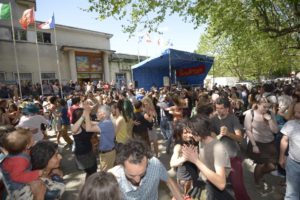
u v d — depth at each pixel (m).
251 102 8.02
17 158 2.87
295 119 3.83
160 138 9.62
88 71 28.38
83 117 4.66
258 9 11.85
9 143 2.89
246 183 5.27
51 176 3.00
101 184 1.56
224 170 2.74
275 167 4.73
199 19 11.54
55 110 9.60
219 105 4.19
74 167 7.04
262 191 4.92
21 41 22.89
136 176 2.22
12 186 2.75
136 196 2.32
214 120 4.30
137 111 6.59
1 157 3.10
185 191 3.87
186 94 11.17
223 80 46.91
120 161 2.18
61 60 26.03
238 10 11.83
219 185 2.67
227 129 3.92
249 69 42.06
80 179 6.17
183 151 2.83
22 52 22.92
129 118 6.17
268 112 4.74
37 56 23.92
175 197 2.70
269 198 4.67
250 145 4.95
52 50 25.22
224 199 3.19
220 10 11.39
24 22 18.16
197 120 2.92
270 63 34.94
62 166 7.16
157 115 11.55
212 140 2.88
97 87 20.73
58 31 25.91
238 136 3.96
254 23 13.41
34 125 5.76
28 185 2.72
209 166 2.85
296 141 3.63
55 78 25.33
